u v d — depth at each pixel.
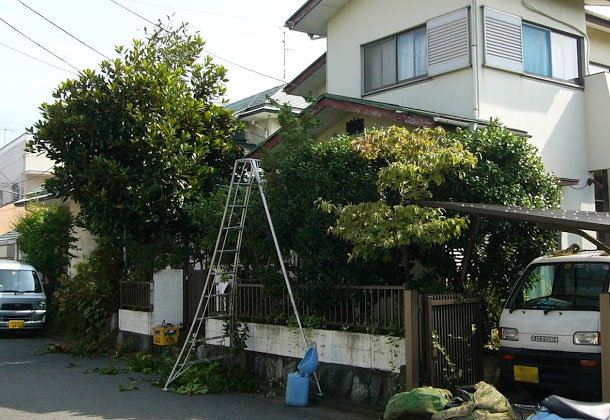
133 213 12.89
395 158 8.39
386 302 8.24
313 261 8.83
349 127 13.27
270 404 8.45
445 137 8.88
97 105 12.82
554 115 13.33
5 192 33.22
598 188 13.96
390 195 8.45
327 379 8.73
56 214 19.47
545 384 7.30
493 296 9.03
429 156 7.83
